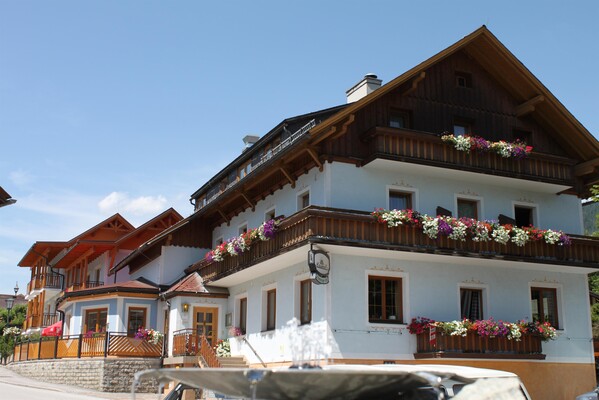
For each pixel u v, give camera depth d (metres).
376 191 21.52
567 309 23.52
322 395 7.05
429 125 23.09
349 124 21.19
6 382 27.64
